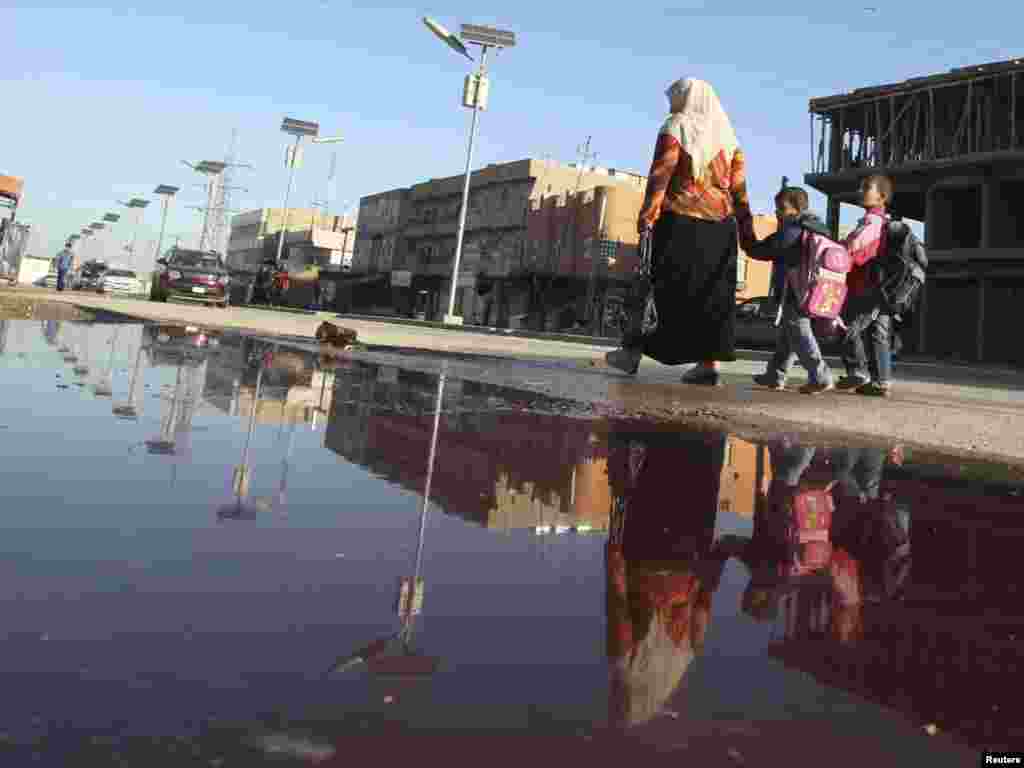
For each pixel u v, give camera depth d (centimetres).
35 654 55
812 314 461
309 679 55
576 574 90
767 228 3931
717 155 475
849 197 2597
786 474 186
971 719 57
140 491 109
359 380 338
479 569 88
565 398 343
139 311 959
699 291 480
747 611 81
